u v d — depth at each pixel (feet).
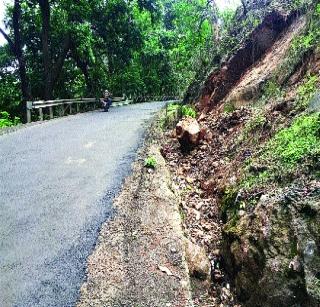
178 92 135.23
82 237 18.07
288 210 14.57
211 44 49.83
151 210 19.80
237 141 24.43
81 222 19.36
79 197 22.21
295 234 13.75
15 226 19.43
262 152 19.86
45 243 17.79
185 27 109.70
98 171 26.14
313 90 21.12
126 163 27.07
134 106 77.87
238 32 42.24
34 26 76.74
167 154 28.71
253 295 14.35
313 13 28.35
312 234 13.32
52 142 35.06
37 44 79.71
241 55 35.40
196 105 39.58
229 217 18.21
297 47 27.07
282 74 26.99
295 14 33.32
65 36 72.54
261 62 32.60
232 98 30.22
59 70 72.49
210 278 16.30
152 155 27.73
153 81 119.65
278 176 17.07
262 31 34.83
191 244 17.42
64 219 19.81
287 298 13.07
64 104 65.16
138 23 86.94
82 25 72.08
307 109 19.98
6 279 15.51
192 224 19.62
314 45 25.13
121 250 16.92
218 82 35.96
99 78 86.17
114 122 45.73
